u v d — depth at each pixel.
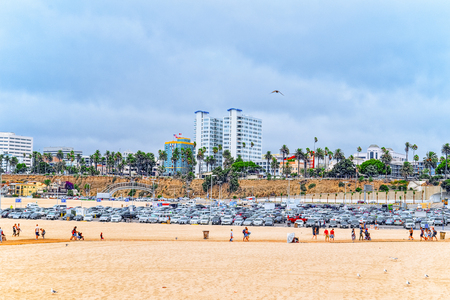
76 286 33.75
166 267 41.97
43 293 31.53
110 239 66.31
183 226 92.81
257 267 42.38
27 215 112.94
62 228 85.19
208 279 36.78
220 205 168.38
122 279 36.38
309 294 32.12
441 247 58.59
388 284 35.44
